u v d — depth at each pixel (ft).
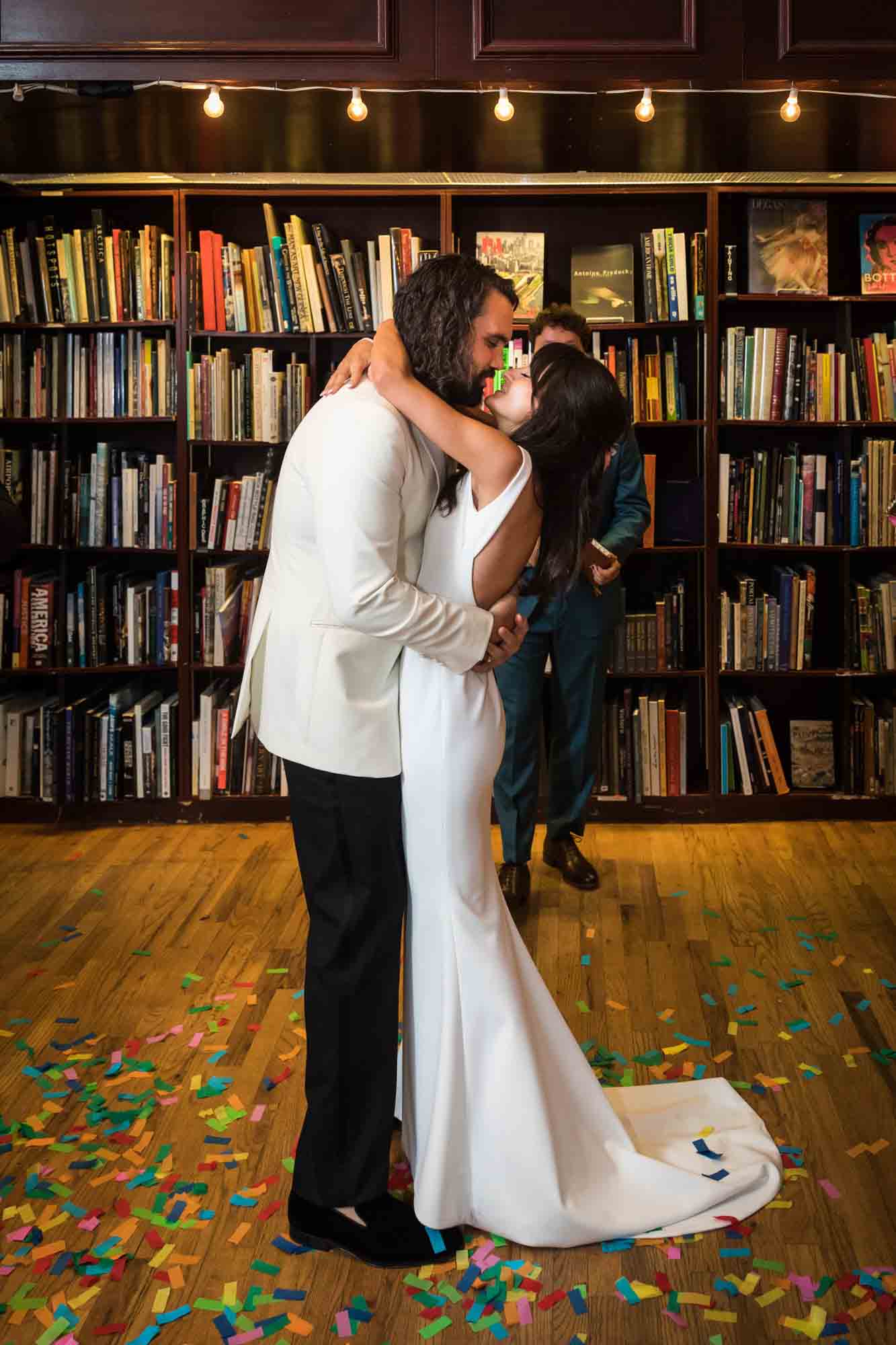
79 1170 7.90
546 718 15.43
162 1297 6.73
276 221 15.29
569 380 6.84
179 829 15.23
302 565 6.98
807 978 10.77
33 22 11.32
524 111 12.13
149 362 15.23
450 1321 6.54
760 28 11.35
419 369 6.67
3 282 15.10
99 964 11.07
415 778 6.99
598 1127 7.59
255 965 11.04
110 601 15.43
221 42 11.30
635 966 11.07
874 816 15.52
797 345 15.20
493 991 7.15
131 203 15.72
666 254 15.11
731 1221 7.36
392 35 11.29
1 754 15.39
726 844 14.61
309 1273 6.97
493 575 6.79
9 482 15.23
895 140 13.16
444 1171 7.12
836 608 16.30
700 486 15.66
